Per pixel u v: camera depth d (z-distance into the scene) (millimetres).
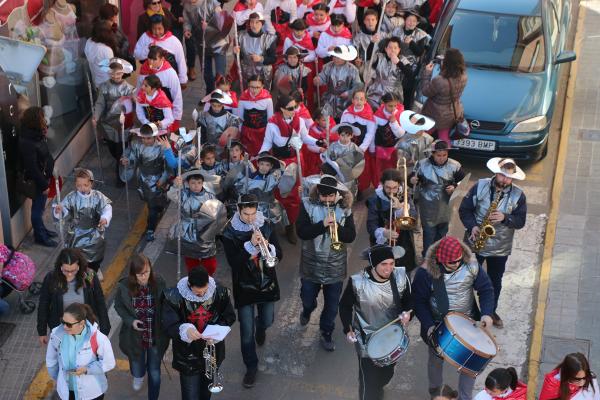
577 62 18203
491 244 10781
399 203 10453
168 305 8906
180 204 11164
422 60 15859
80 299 9492
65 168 14422
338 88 14641
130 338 9562
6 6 12125
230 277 12469
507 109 14500
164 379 10547
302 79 15555
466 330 8961
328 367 10828
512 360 10930
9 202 12367
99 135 15672
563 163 15047
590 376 8547
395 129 13141
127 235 13258
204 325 8953
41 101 13430
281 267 12578
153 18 14656
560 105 16797
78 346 8766
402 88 15141
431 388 9992
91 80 15164
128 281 9242
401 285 9141
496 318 11406
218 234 10391
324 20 16203
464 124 13680
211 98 13016
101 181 14422
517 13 15914
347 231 10133
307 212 10133
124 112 13695
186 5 16438
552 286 12188
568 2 17859
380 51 14898
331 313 10688
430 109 13609
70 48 14367
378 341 9031
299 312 11742
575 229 13383
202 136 13445
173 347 9125
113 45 14438
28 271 11328
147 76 13453
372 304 9117
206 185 11312
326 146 12750
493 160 10664
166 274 12469
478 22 15891
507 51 15523
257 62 15594
